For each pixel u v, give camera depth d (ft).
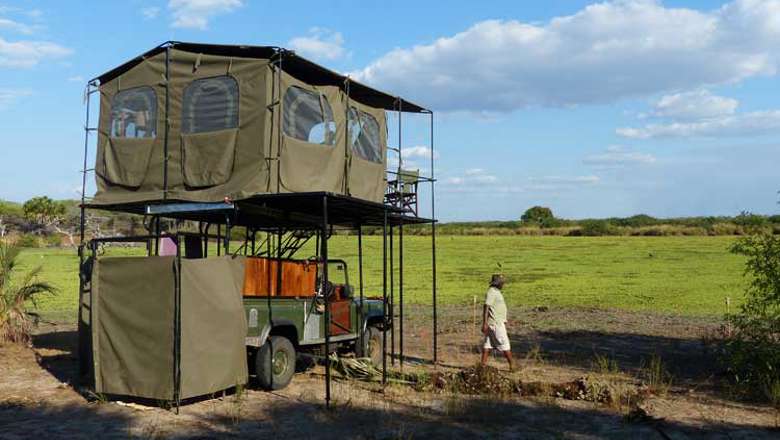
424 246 191.31
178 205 36.01
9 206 230.89
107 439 25.76
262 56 36.19
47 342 52.01
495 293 40.37
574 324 66.13
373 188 44.70
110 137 39.93
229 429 27.17
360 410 30.63
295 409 30.55
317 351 40.45
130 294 30.96
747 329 36.22
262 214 38.60
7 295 49.78
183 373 29.86
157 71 38.75
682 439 26.43
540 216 328.29
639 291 98.68
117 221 192.65
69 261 138.92
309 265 38.42
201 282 30.73
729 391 34.83
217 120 36.86
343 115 41.42
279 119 36.14
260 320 33.83
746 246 37.68
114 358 31.24
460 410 30.40
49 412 30.01
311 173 38.22
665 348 50.93
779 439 26.45
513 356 47.37
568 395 33.45
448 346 52.31
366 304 43.65
